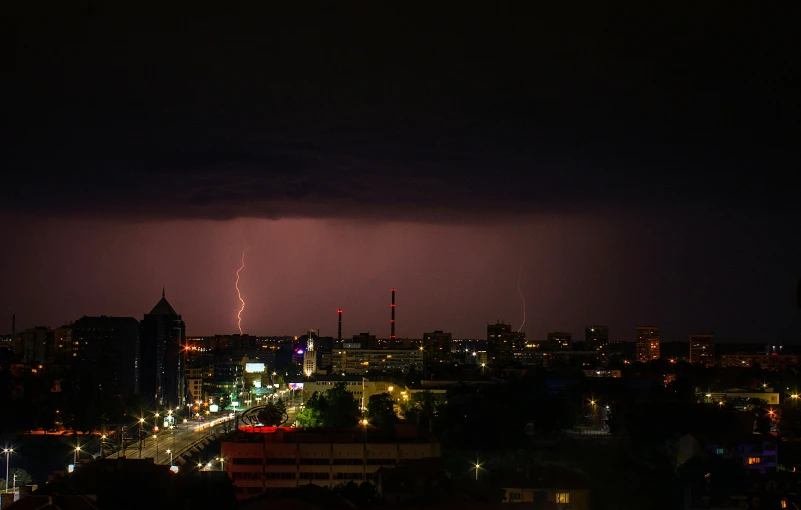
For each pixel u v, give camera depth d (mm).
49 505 164750
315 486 189875
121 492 182250
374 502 190875
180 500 192125
